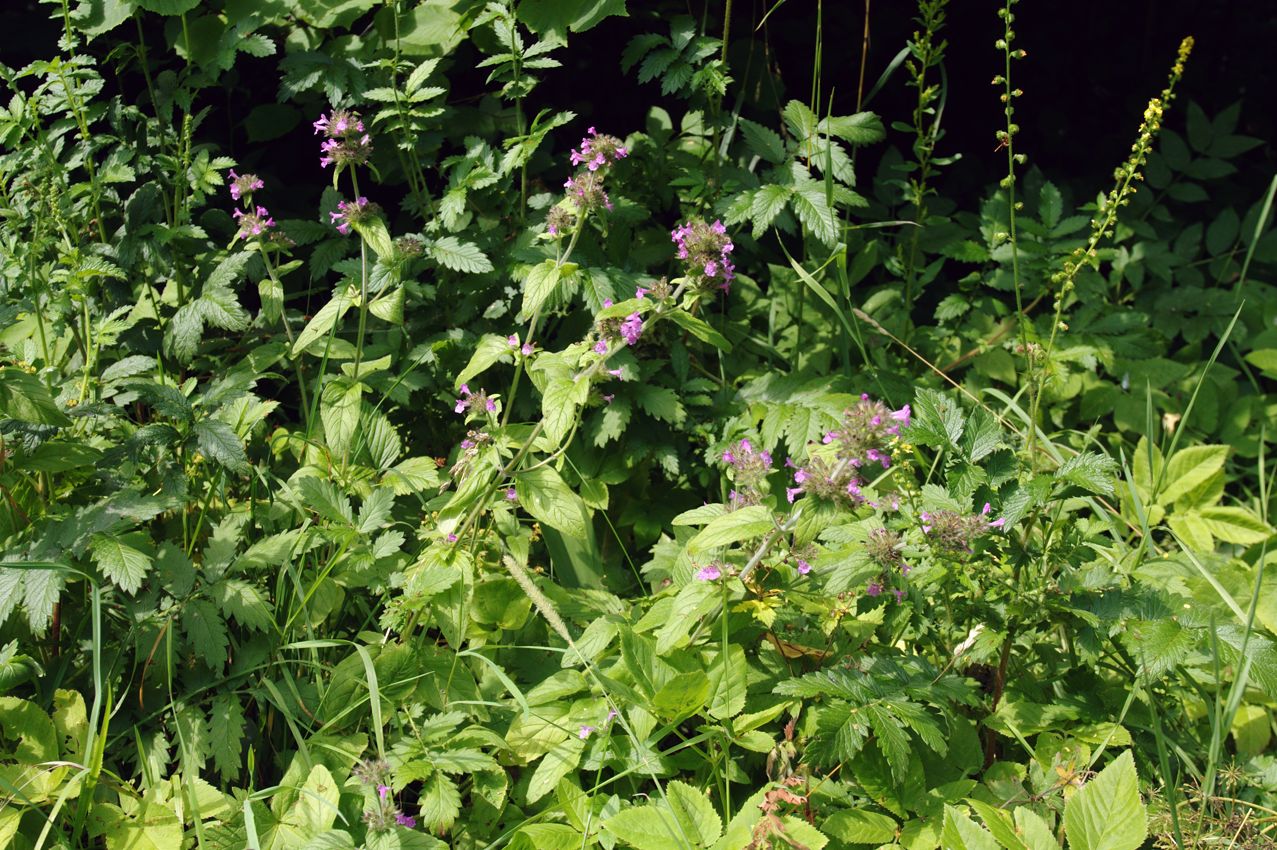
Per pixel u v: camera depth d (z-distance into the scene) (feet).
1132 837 6.81
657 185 12.99
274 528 9.52
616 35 14.58
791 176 11.74
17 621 8.57
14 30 13.24
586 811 7.54
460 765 7.75
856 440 7.25
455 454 11.12
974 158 16.81
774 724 8.79
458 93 13.91
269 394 12.38
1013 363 13.73
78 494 9.54
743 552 8.32
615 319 8.42
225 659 8.23
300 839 7.43
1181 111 17.31
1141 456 12.51
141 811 7.63
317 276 11.17
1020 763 8.63
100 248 11.22
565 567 10.52
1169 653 7.52
